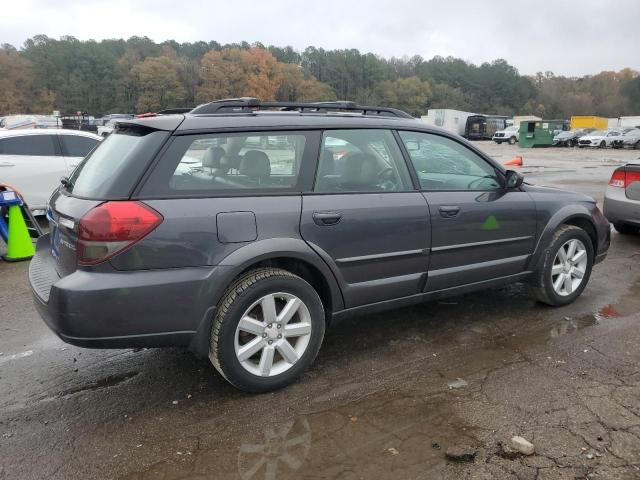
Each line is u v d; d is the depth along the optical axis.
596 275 5.68
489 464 2.56
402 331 4.20
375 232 3.48
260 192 3.17
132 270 2.82
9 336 4.23
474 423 2.90
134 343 2.90
